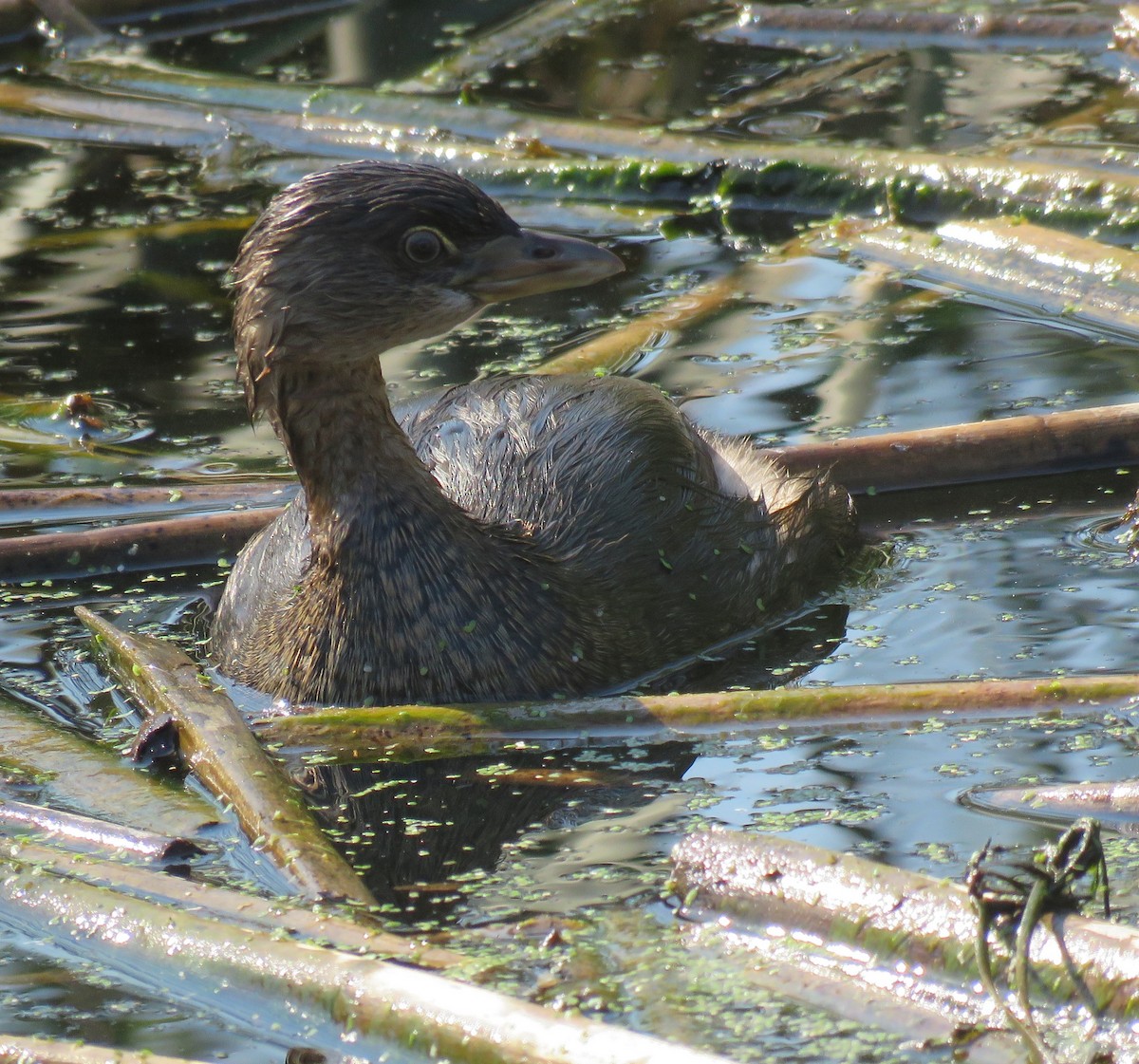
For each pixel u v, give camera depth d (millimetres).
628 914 7637
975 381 13742
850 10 21953
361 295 9969
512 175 18188
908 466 12477
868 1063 6473
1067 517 11914
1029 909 6621
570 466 10898
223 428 14156
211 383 14914
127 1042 6883
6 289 16781
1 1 22844
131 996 7207
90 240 17812
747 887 7406
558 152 18672
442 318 10164
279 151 19578
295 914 7520
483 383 11891
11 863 8086
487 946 7469
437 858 8398
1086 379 13609
